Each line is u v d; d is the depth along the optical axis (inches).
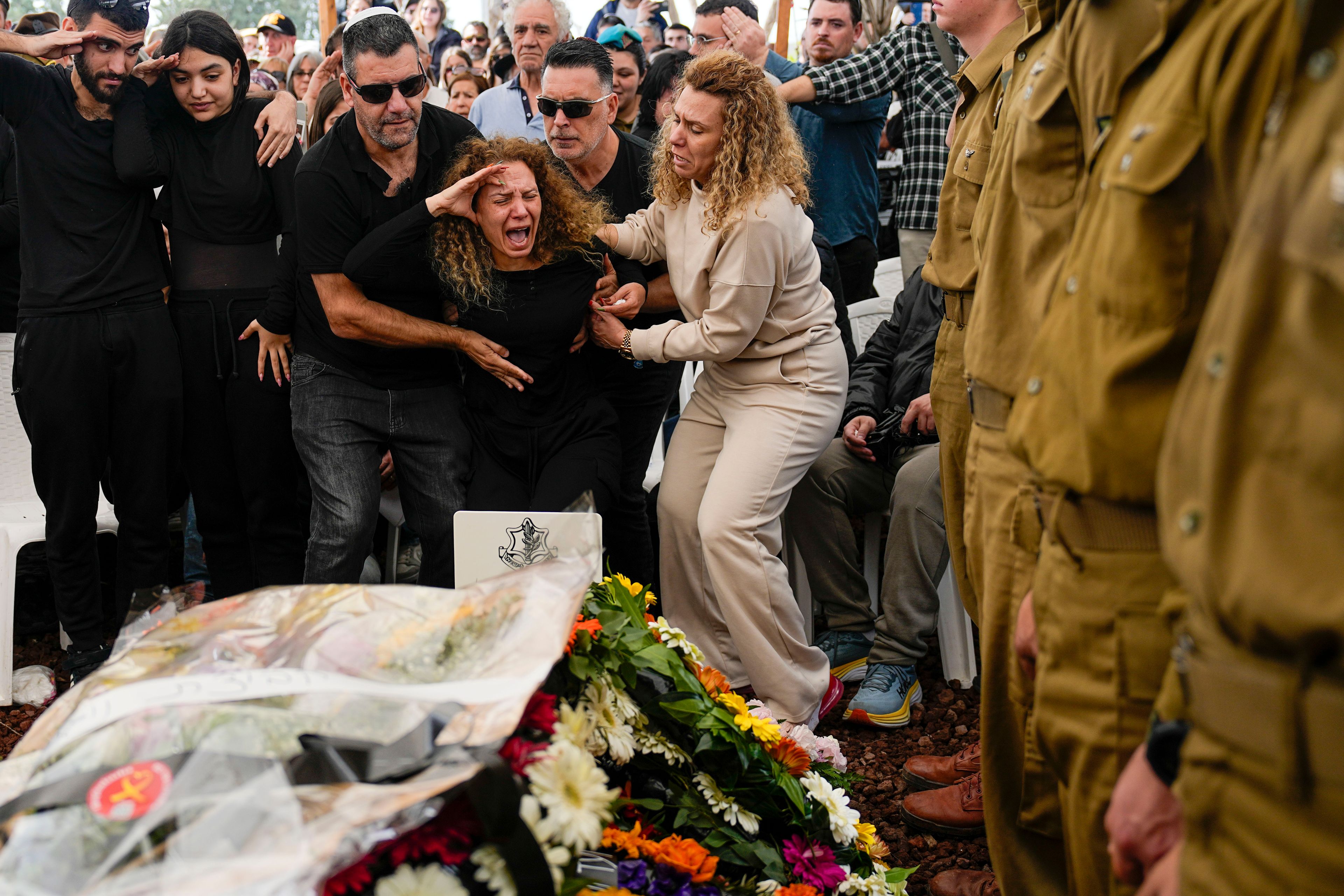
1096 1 57.6
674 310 126.0
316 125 153.9
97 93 124.7
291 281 124.1
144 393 129.8
